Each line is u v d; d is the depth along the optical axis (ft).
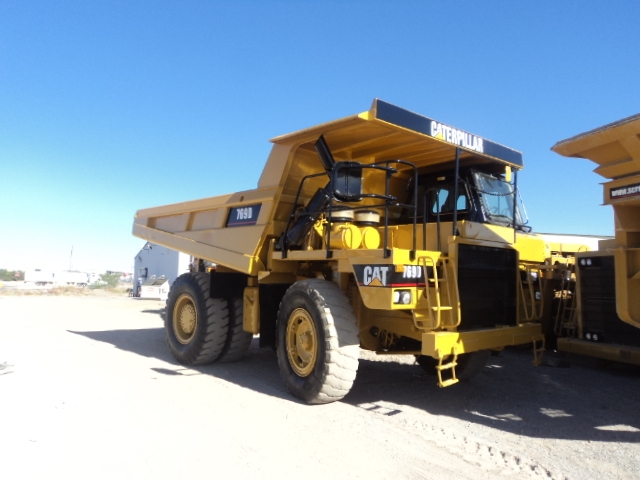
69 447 13.14
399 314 19.38
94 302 82.84
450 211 21.98
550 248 32.65
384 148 20.67
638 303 15.26
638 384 23.21
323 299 18.15
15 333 35.96
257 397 19.11
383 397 19.88
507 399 20.03
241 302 26.12
